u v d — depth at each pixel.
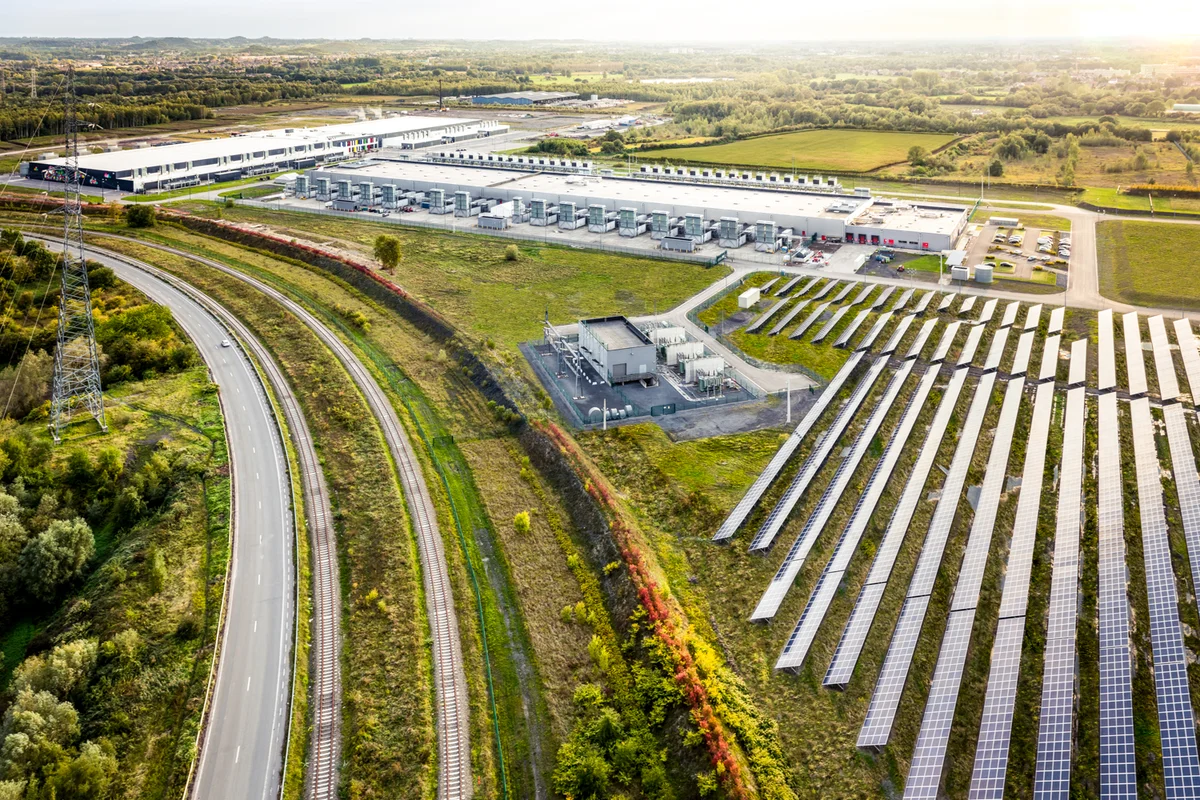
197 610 76.81
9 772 59.44
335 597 79.12
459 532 88.81
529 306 152.38
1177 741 59.59
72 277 153.00
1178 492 89.88
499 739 63.97
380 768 60.72
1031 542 82.38
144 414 112.50
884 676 67.62
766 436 105.69
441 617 76.19
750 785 58.53
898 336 134.88
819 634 72.94
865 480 96.38
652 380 122.38
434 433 109.31
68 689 67.75
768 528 87.06
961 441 103.00
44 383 118.31
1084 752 60.84
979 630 72.56
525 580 81.38
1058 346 131.50
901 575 80.00
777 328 140.38
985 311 145.75
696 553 85.00
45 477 94.88
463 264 176.50
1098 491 91.38
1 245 170.50
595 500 90.94
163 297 156.62
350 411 113.31
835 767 60.91
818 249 187.25
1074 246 188.38
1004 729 61.38
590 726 64.44
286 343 136.38
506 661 71.44
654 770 60.50
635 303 153.88
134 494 91.81
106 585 79.88
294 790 59.62
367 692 67.62
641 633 72.69
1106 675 65.88
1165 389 114.19
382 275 166.38
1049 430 105.44
